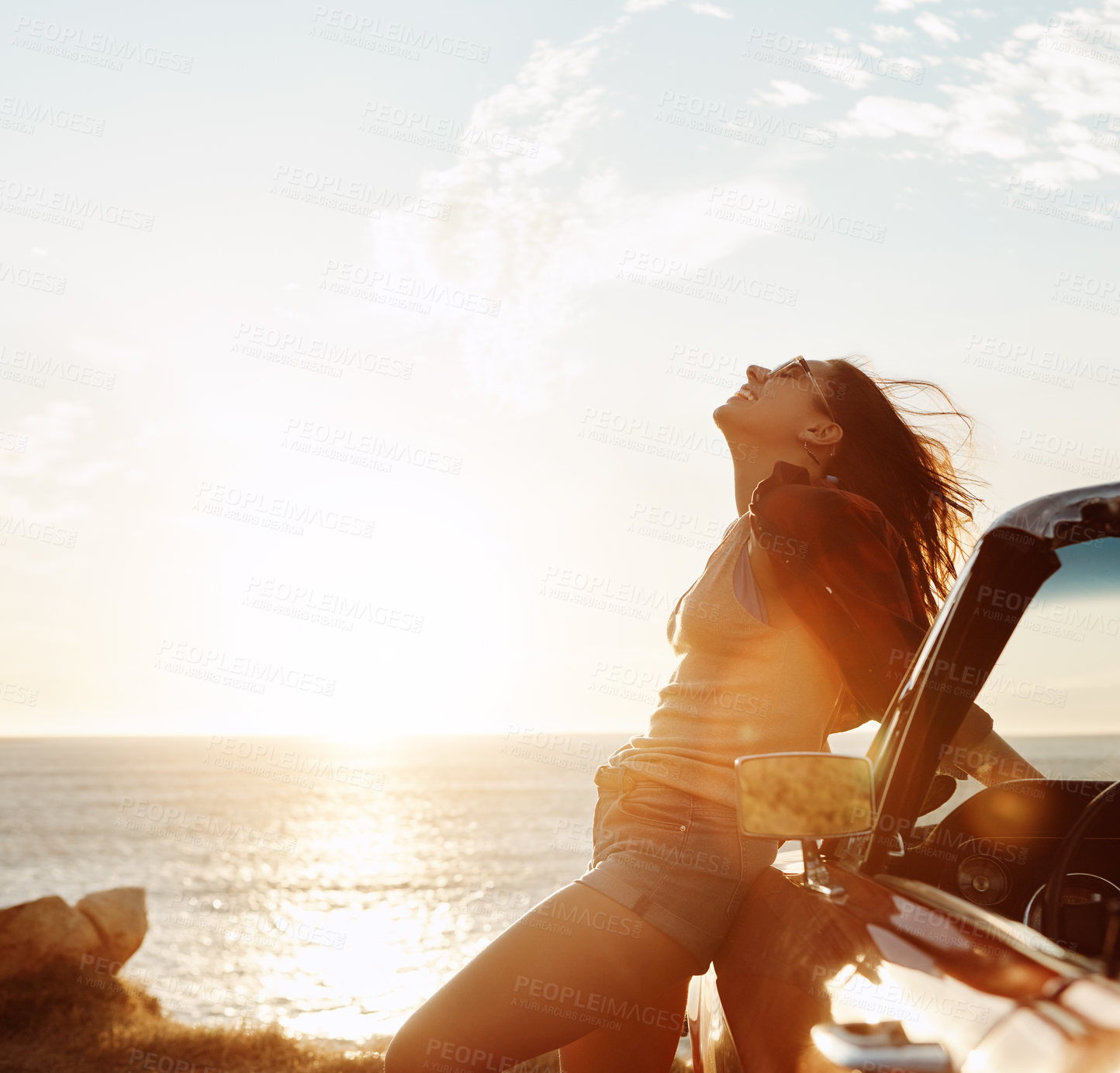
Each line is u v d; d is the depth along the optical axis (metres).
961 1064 0.96
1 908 14.28
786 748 1.78
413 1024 1.68
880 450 2.28
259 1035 13.02
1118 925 1.21
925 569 2.38
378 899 52.62
